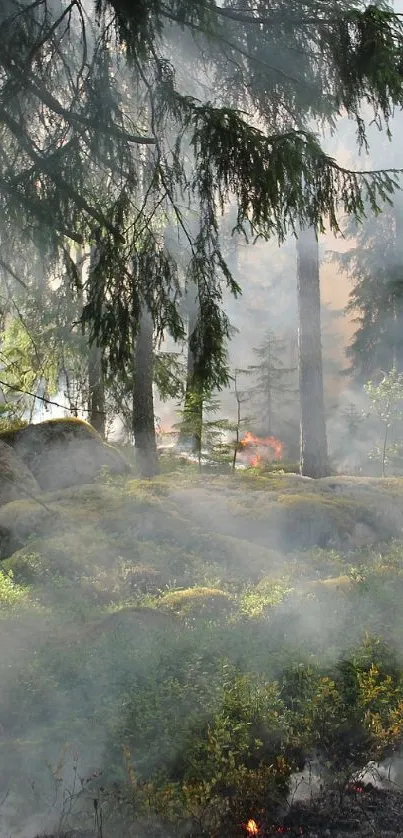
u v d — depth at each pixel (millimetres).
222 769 5078
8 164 7234
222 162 6883
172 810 4660
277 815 4914
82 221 7637
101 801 4742
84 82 7070
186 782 4910
